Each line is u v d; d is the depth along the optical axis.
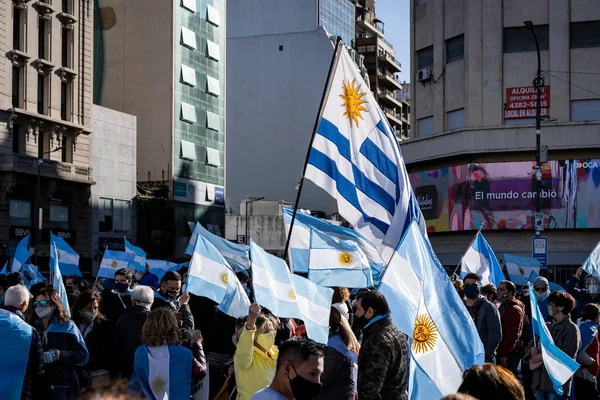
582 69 48.66
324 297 8.31
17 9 47.91
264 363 9.12
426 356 7.27
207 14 68.62
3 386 8.22
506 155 49.12
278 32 85.81
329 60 84.00
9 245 45.50
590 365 11.56
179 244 62.47
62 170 49.12
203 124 67.88
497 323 12.47
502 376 4.29
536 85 40.25
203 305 13.47
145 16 64.62
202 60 68.00
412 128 55.12
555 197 47.88
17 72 47.81
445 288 7.52
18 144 47.47
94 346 9.83
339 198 10.64
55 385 9.07
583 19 48.59
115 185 55.19
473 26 50.53
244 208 77.31
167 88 63.81
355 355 8.21
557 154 48.19
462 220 49.84
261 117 85.69
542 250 30.14
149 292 9.99
